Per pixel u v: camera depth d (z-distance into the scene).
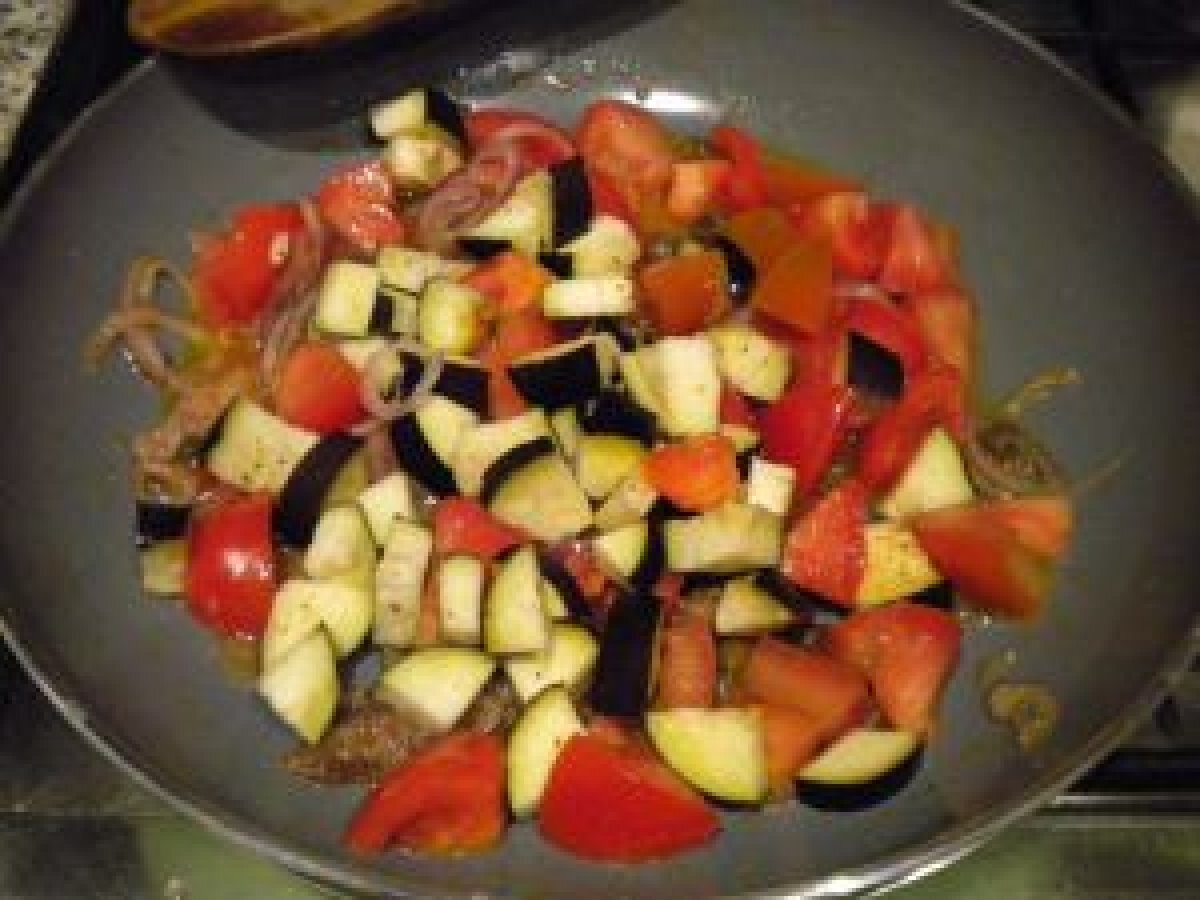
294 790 0.34
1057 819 0.35
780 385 0.40
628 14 0.47
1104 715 0.34
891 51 0.46
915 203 0.45
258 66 0.41
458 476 0.39
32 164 0.43
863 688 0.35
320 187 0.45
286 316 0.42
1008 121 0.45
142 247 0.42
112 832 0.35
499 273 0.42
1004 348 0.42
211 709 0.36
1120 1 0.50
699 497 0.38
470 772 0.33
